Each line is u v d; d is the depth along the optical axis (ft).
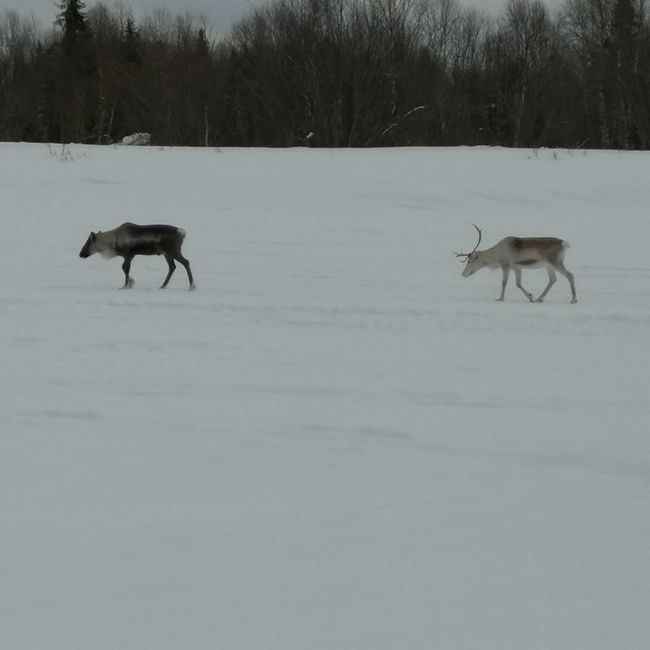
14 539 36.29
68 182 187.11
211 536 36.83
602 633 29.12
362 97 337.52
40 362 68.85
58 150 229.86
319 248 136.77
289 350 74.38
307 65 339.16
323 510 40.04
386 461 47.32
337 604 30.99
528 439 51.42
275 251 133.69
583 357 73.26
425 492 42.57
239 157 226.17
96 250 104.94
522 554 35.24
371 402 59.31
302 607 30.73
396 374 66.90
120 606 30.73
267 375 65.98
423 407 58.18
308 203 176.55
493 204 180.75
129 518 38.81
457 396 60.90
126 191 181.37
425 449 49.65
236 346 75.46
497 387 63.46
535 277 118.83
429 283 112.47
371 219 164.45
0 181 183.83
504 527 38.14
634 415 56.65
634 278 117.80
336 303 95.86
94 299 96.37
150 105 364.38
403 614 30.27
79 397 59.52
